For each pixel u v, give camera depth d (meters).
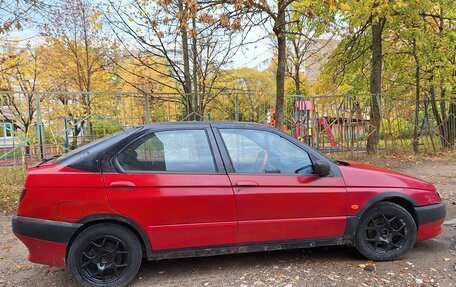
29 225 3.47
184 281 3.76
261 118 11.42
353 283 3.64
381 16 10.90
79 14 13.30
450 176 9.45
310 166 4.09
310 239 3.99
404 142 13.69
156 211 3.60
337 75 15.88
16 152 9.18
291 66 22.73
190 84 11.19
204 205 3.70
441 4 13.45
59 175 3.54
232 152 3.93
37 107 9.50
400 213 4.16
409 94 17.70
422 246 4.64
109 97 12.95
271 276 3.83
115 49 15.47
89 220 3.50
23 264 4.34
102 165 3.62
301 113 12.08
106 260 3.60
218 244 3.77
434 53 14.23
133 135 3.78
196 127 3.97
